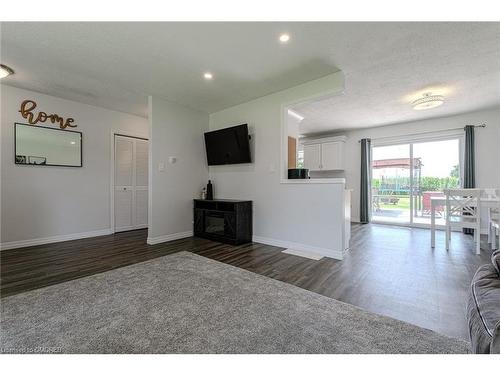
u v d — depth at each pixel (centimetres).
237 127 377
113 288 201
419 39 219
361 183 577
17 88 334
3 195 324
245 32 209
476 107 415
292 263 271
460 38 217
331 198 298
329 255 296
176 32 209
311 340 135
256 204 377
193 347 129
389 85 324
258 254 305
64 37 216
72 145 387
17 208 335
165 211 379
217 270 246
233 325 149
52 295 188
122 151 451
